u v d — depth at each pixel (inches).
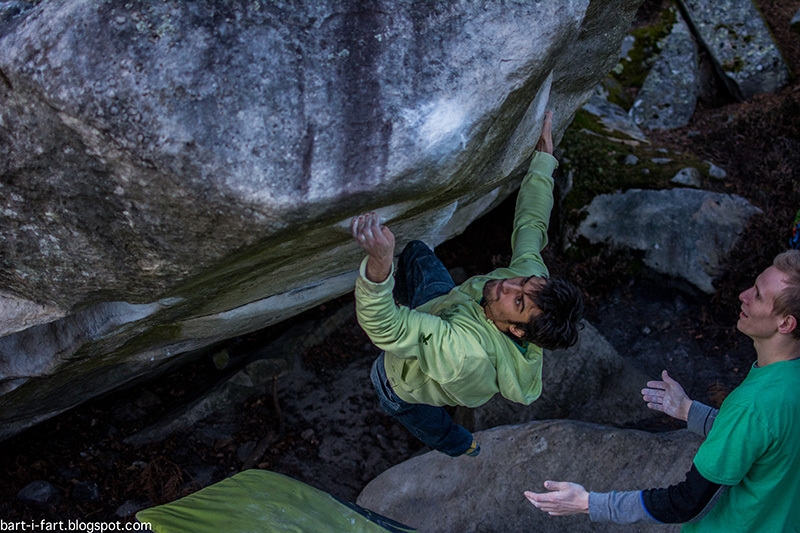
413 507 147.3
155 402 189.9
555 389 174.6
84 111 74.7
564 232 216.4
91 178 80.2
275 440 181.0
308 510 108.7
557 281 88.7
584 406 172.9
